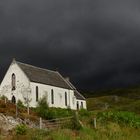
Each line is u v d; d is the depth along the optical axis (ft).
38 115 183.01
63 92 305.94
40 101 262.47
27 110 188.96
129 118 164.45
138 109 351.67
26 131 128.57
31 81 269.85
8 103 183.52
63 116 183.11
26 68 281.95
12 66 279.28
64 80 321.32
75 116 145.28
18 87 272.51
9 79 279.28
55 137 116.16
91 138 119.14
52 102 288.71
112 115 167.43
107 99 556.51
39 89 276.21
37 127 146.82
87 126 141.69
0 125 140.15
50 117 180.04
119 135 126.93
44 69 309.22
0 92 280.92
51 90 290.76
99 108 428.56
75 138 116.88
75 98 323.78
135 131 140.97
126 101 534.37
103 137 122.62
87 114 193.77
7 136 124.16
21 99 268.21
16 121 150.51
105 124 150.82
